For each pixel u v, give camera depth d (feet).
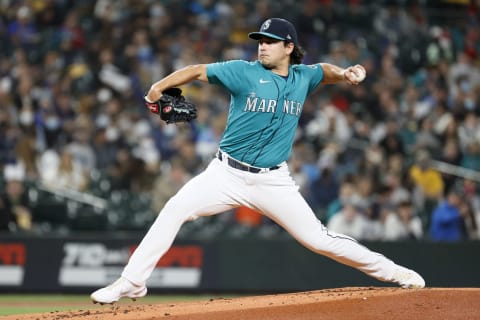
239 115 75.10
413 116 196.85
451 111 199.31
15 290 148.46
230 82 74.33
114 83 192.03
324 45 217.15
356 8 224.74
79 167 167.63
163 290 149.79
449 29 228.22
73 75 191.52
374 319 71.05
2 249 149.07
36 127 173.17
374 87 202.39
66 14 212.23
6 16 209.46
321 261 151.64
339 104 195.00
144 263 76.23
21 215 155.02
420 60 219.61
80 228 159.12
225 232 160.04
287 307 71.61
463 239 156.15
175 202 76.23
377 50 218.59
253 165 75.66
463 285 151.43
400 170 171.83
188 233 159.74
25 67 187.93
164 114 74.90
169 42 205.05
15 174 163.43
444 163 180.04
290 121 76.54
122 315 72.38
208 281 150.82
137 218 159.94
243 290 150.92
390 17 225.56
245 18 217.77
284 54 75.92
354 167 175.42
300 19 219.00
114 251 150.10
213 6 218.79
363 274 151.53
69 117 179.63
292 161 164.14
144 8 213.66
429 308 72.23
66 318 73.87
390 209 159.43
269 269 151.43
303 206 77.36
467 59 221.66
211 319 70.49
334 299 72.84
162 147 176.35
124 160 166.71
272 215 77.71
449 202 157.28
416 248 151.64
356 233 152.46
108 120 179.42
